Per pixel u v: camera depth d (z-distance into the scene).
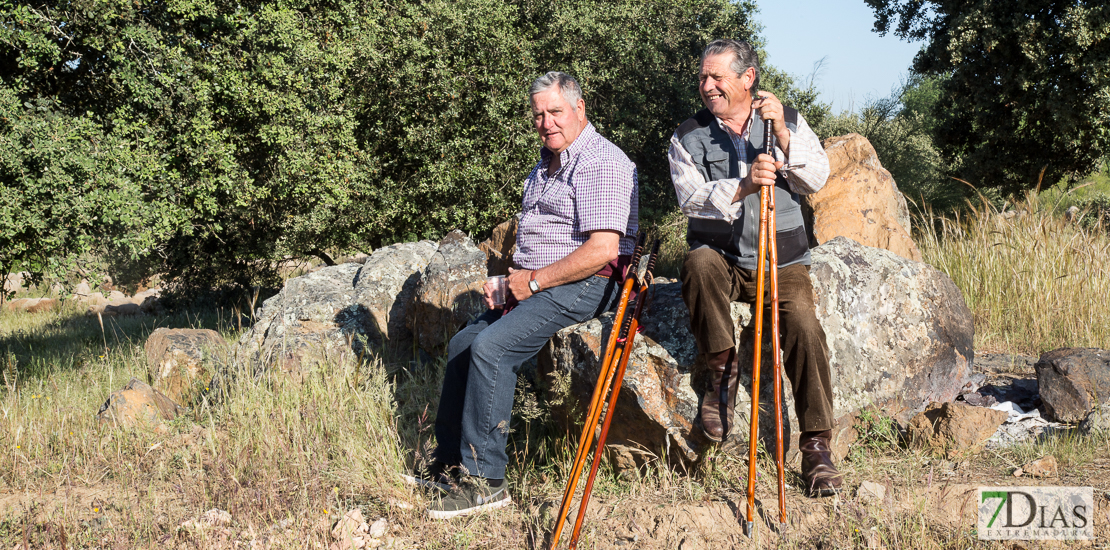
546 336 3.24
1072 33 11.42
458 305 4.98
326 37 9.97
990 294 5.96
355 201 10.45
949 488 3.19
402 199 10.74
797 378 3.12
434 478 3.47
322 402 4.38
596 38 11.48
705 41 14.23
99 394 5.32
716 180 3.15
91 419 4.60
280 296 5.65
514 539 3.03
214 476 3.67
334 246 12.12
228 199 8.81
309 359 5.12
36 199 5.91
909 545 2.79
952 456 3.54
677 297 3.61
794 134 3.03
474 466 3.22
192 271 13.27
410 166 11.12
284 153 8.88
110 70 7.73
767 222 2.94
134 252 6.63
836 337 3.71
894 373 3.84
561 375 3.47
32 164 5.93
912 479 3.33
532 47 11.15
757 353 2.92
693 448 3.27
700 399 3.30
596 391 2.93
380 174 10.85
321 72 9.12
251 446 3.92
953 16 13.92
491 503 3.25
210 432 4.15
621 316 3.01
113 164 6.76
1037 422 3.97
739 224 3.13
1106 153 13.00
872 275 3.91
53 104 7.09
